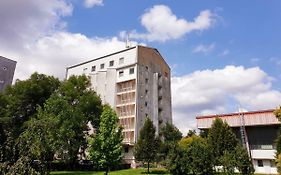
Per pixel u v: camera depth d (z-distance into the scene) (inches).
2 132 439.5
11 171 388.8
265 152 1380.4
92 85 2586.1
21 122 1638.8
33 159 429.1
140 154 1437.0
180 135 1956.2
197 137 1455.5
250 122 1425.9
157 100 2506.2
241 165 820.6
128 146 2192.4
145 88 2429.9
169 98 2743.6
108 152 1181.1
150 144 1441.9
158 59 2723.9
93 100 1854.1
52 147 482.3
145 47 2561.5
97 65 2706.7
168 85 2795.3
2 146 420.5
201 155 948.0
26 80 1761.8
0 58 1838.1
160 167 1771.7
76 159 1715.1
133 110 2300.7
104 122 1227.9
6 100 1649.9
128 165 1875.0
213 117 1533.0
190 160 966.4
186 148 1015.6
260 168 1395.2
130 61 2466.8
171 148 1050.1
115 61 2581.2
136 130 2192.4
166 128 2006.6
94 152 1195.9
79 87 1929.1
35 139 450.3
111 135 1205.1
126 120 2298.2
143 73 2444.6
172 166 983.0
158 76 2669.8
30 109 1737.2
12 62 1915.6
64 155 1304.1
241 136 1449.3
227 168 840.9
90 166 1685.5
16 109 1674.5
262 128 1444.4
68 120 1437.0
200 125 1563.7
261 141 1429.6
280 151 979.3
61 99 1510.8
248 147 1396.4
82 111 1786.4
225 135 960.3
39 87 1738.4
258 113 1416.1
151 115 2395.4
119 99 2431.1
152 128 1509.6
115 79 2488.9
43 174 432.5
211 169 935.0
